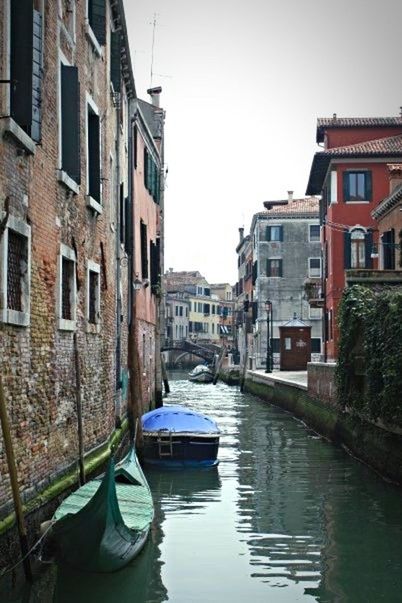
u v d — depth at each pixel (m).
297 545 10.18
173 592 8.29
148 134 23.89
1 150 7.88
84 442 11.62
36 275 9.10
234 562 9.41
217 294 101.75
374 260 30.02
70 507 8.97
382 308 14.55
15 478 7.09
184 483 14.73
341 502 12.79
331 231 30.48
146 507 10.25
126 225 18.92
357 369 16.98
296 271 50.56
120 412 16.00
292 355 40.47
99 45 13.15
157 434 16.39
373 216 26.59
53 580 8.46
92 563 8.23
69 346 10.71
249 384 41.88
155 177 27.41
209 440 16.50
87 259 12.04
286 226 50.72
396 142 31.19
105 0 13.46
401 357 13.30
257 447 19.75
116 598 8.02
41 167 9.36
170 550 9.92
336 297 30.25
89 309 12.57
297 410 27.06
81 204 11.67
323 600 8.09
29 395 8.73
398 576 8.89
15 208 8.35
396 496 13.22
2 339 7.79
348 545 10.17
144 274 23.27
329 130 32.69
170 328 84.56
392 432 14.32
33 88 8.77
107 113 14.29
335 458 17.61
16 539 7.70
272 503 12.80
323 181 33.94
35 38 8.88
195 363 86.75
